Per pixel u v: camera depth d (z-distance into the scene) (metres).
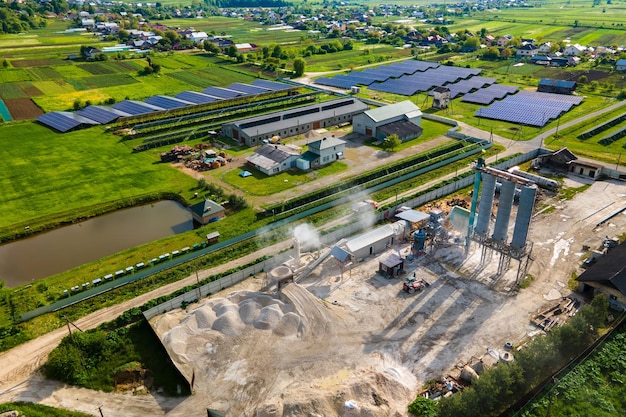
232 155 111.88
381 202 87.56
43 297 63.19
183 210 88.19
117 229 82.19
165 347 52.03
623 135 119.44
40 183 96.38
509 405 44.62
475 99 156.75
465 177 93.94
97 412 46.09
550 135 121.69
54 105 155.25
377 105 154.12
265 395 47.28
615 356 50.09
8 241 78.19
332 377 49.22
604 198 88.12
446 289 63.56
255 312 56.59
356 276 66.69
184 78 198.12
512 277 65.81
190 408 46.34
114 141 120.25
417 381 48.94
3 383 49.53
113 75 199.25
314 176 99.44
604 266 62.19
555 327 52.94
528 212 60.47
